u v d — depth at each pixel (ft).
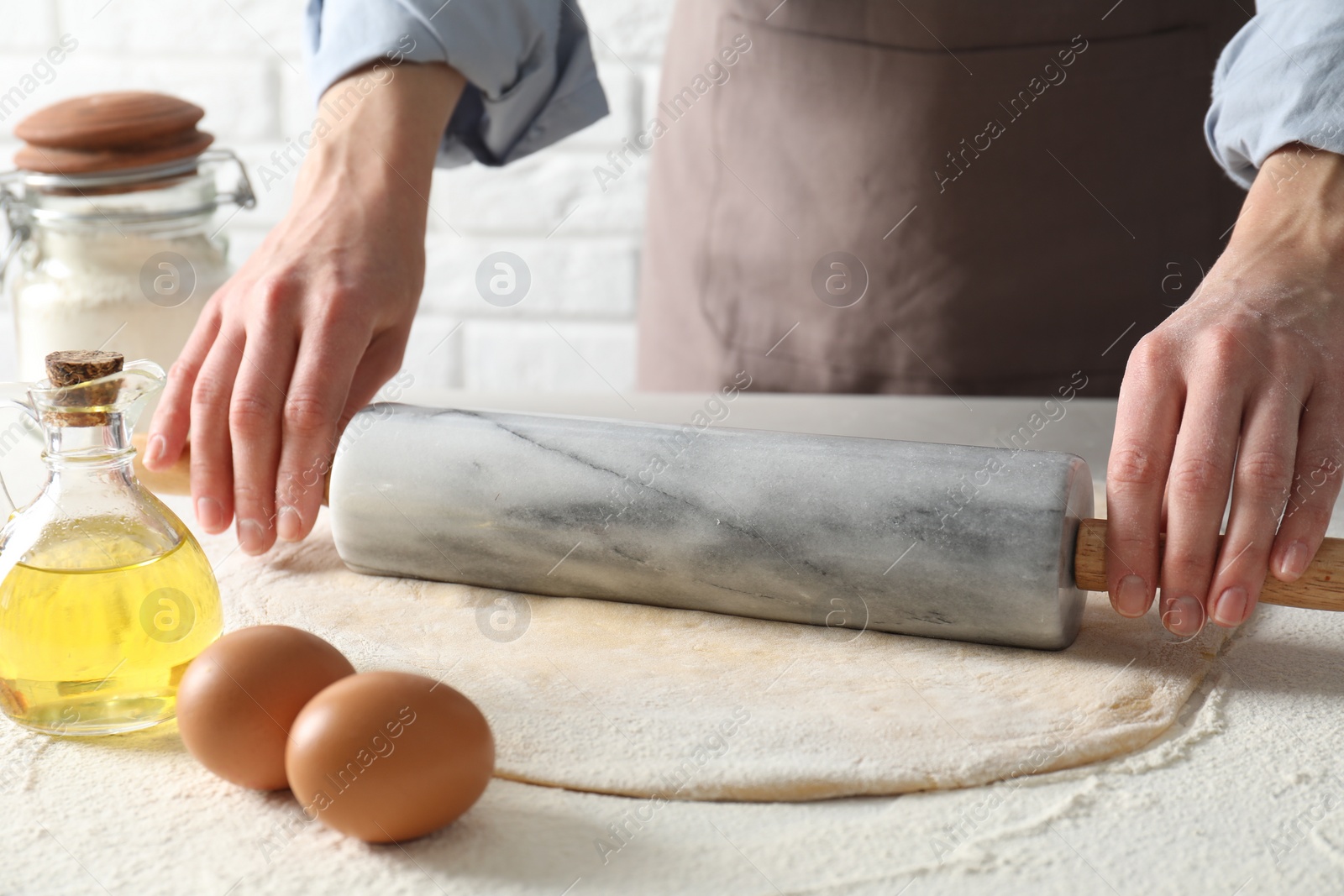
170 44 5.48
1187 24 3.67
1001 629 2.20
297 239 2.80
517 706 2.04
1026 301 3.98
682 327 4.52
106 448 1.96
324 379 2.55
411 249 2.89
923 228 3.94
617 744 1.93
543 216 5.59
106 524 1.94
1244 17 3.67
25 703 1.93
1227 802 1.81
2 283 3.35
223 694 1.75
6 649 1.89
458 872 1.67
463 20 3.14
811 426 3.42
